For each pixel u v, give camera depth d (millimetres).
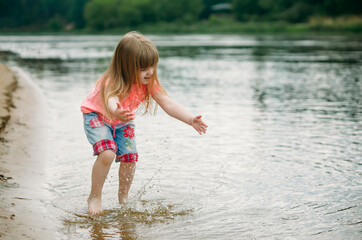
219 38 40219
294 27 55562
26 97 6965
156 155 4016
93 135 2818
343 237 2363
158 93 3010
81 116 5836
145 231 2480
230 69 12992
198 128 2869
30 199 2914
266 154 4031
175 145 4379
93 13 79375
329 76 11008
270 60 16047
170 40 35500
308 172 3506
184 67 13641
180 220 2639
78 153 4086
